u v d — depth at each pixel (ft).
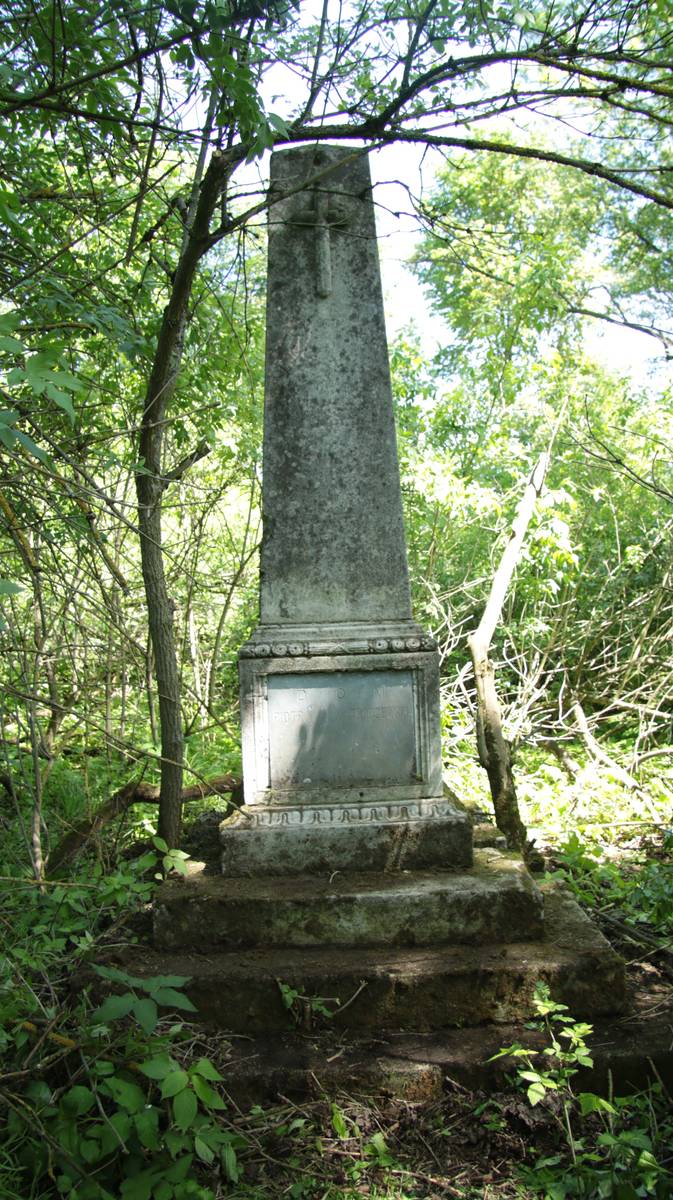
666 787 22.12
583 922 12.25
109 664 14.48
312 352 13.83
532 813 19.98
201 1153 8.46
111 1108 9.62
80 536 13.82
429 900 11.73
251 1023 10.96
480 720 16.28
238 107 9.53
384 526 13.76
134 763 20.29
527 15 11.38
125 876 12.33
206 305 18.35
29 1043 10.16
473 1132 9.75
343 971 11.00
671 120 11.17
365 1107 9.95
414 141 12.09
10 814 16.88
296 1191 9.05
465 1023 10.89
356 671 13.30
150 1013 8.23
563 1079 9.70
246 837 12.73
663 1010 11.16
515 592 27.76
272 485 13.79
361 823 12.80
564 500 24.75
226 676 27.63
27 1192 8.83
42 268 11.70
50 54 11.23
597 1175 8.87
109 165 14.28
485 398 30.07
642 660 26.91
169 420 13.42
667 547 28.86
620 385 32.55
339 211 13.89
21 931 12.03
